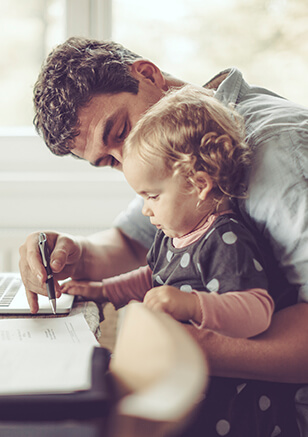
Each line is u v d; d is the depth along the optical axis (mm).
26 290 854
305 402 732
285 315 671
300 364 630
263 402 703
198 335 627
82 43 903
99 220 1611
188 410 329
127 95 864
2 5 1634
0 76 1666
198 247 742
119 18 1649
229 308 618
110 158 927
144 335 408
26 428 353
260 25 1630
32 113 1700
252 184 729
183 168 722
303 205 690
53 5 1646
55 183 1592
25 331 719
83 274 1025
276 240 709
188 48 1651
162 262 840
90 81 833
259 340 632
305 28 1620
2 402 364
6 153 1653
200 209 754
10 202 1600
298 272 690
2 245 1540
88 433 348
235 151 726
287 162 716
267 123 775
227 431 678
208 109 755
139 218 1109
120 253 1086
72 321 776
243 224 751
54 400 365
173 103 774
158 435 332
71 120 849
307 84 1642
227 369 630
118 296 978
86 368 427
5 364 443
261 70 1646
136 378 379
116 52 900
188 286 750
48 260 852
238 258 681
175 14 1643
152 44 1655
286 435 722
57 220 1609
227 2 1628
